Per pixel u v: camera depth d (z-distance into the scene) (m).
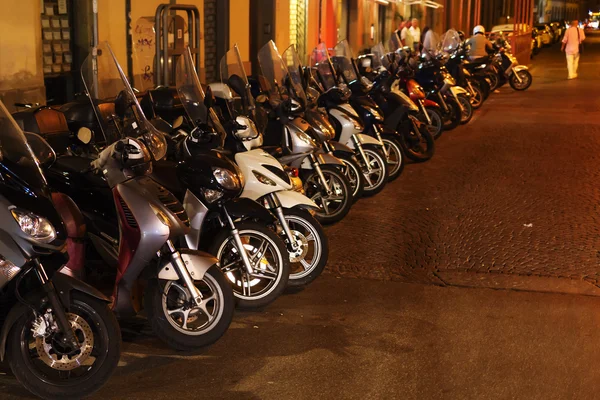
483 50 18.45
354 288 6.19
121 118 5.13
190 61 5.93
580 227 7.97
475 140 13.34
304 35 18.41
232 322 5.45
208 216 5.41
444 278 6.44
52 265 4.23
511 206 8.84
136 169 4.68
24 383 4.18
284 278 5.56
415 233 7.72
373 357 4.89
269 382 4.54
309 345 5.08
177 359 4.85
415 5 27.16
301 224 6.10
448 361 4.84
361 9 22.45
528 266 6.75
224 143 5.97
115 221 5.15
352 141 9.05
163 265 4.66
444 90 13.75
